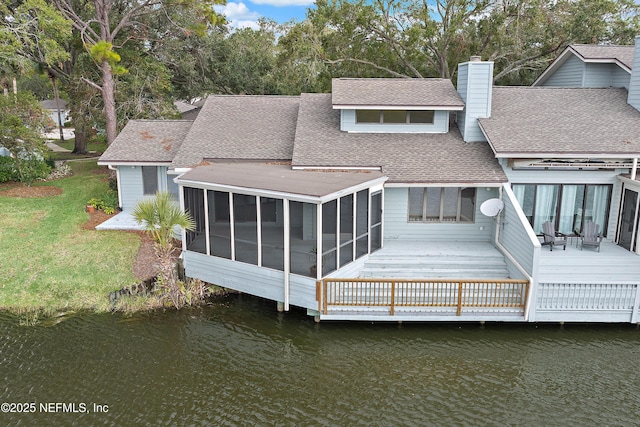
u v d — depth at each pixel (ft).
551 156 54.60
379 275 53.31
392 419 35.70
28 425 34.58
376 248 56.54
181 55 122.31
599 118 61.52
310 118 69.72
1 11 83.10
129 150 73.51
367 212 52.54
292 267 48.37
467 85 61.98
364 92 66.39
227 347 45.03
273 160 63.46
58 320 49.47
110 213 74.08
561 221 58.80
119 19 107.76
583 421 35.50
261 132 70.18
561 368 41.63
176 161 63.16
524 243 48.55
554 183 57.36
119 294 53.06
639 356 43.14
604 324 47.50
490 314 46.39
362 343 45.47
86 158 121.49
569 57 76.69
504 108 65.16
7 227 67.97
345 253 50.62
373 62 117.60
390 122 65.67
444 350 44.24
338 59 114.83
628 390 38.86
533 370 41.39
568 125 60.03
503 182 55.01
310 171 56.95
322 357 43.47
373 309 47.01
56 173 97.96
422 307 47.14
